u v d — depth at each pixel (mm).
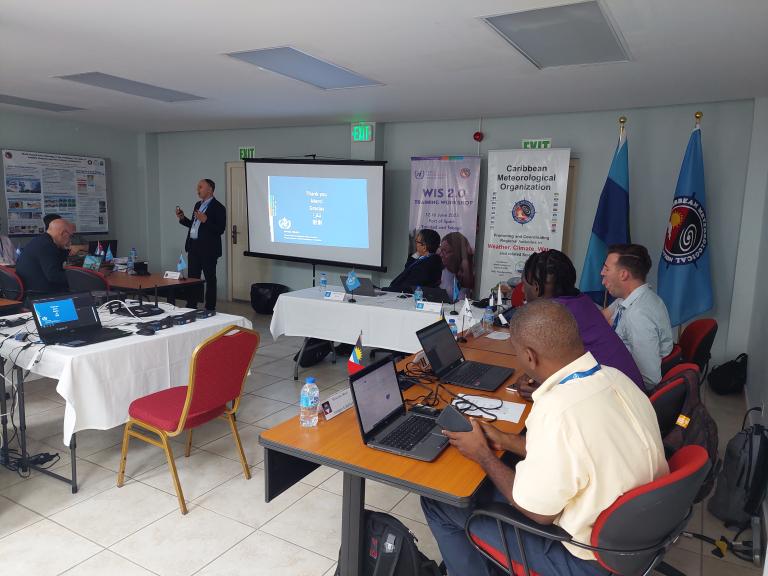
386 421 1913
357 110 5570
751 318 4746
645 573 1437
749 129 4707
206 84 4500
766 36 2900
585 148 5441
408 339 4055
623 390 1438
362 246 6555
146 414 2588
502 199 5648
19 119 6734
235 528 2465
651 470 1370
